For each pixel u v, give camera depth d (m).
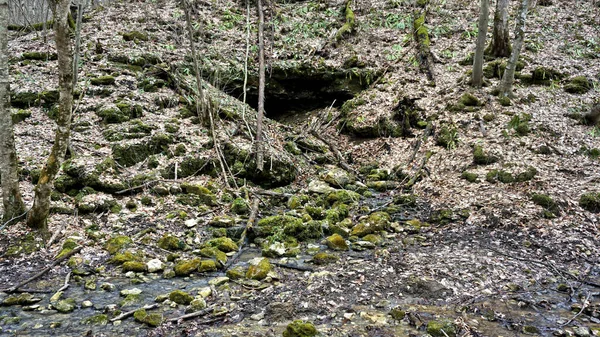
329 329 4.04
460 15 14.51
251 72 11.86
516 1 15.13
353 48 13.11
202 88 9.88
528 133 8.99
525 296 4.67
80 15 8.62
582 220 6.50
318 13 15.28
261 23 11.81
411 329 4.05
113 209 6.82
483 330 4.01
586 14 14.17
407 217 7.33
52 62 10.88
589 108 9.73
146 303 4.58
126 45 11.75
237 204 7.34
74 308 4.48
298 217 7.05
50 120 8.92
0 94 5.61
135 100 9.71
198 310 4.42
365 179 9.14
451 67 11.81
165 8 14.82
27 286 4.91
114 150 7.98
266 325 4.16
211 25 13.80
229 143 8.80
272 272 5.29
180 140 8.76
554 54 11.96
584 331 3.94
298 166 9.31
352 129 10.79
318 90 12.50
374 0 15.75
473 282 4.99
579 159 8.23
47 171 5.69
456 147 9.15
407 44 13.01
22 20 15.73
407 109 10.65
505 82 10.06
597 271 5.25
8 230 5.83
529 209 6.82
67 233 6.12
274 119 12.81
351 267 5.45
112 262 5.52
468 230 6.62
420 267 5.40
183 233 6.44
